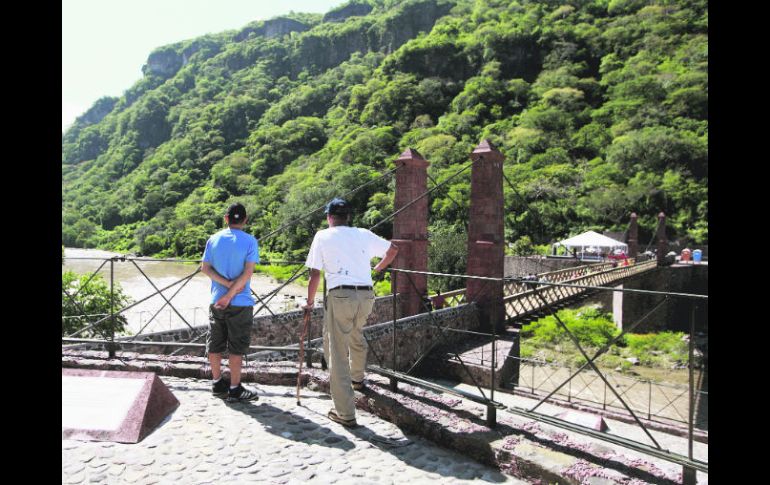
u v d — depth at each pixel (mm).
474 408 3910
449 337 13867
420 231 15250
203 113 132000
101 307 13828
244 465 3123
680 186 53875
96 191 129875
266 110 129625
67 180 148625
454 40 106312
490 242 15172
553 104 80438
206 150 119312
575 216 52531
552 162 63688
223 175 102062
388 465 3211
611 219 52562
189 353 9453
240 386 4254
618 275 26984
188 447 3344
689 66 78062
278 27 173500
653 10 94250
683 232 50844
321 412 4059
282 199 80438
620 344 22453
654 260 33375
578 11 104812
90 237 100125
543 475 2979
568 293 20391
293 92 130875
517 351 14430
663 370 19172
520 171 61188
